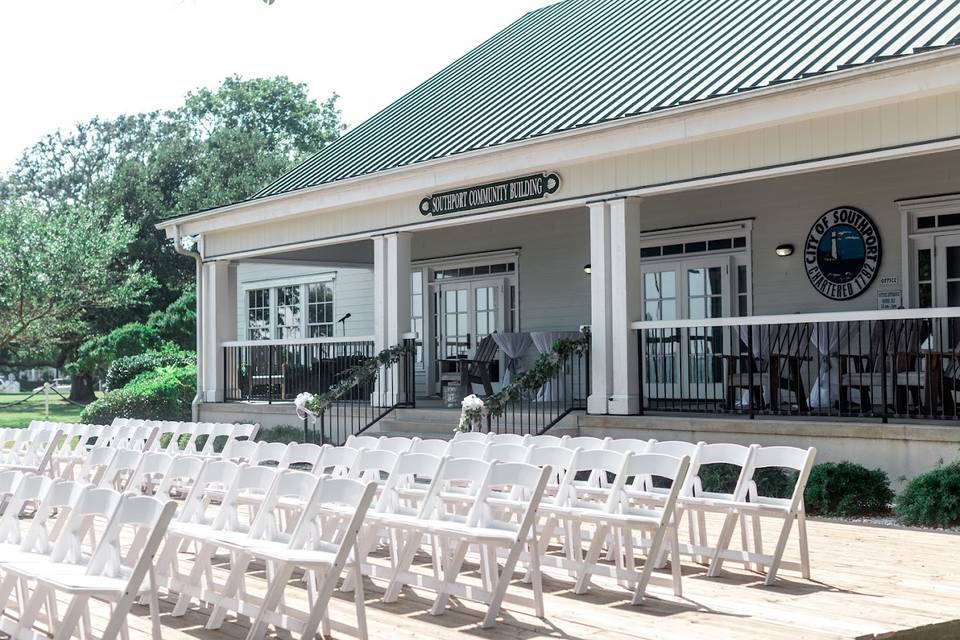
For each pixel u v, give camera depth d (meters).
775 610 6.08
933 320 12.52
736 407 12.64
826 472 9.82
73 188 49.62
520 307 17.77
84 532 6.61
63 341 37.12
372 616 6.15
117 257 40.00
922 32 10.66
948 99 9.63
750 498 7.41
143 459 7.35
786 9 14.02
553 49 18.02
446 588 6.13
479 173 13.60
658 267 15.69
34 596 5.54
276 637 5.80
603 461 6.97
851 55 10.88
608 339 12.42
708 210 14.98
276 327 23.91
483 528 6.21
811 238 13.77
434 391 19.50
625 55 15.52
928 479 9.07
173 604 6.74
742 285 14.66
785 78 10.98
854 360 12.68
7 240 32.62
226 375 18.47
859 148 10.27
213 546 6.29
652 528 6.39
